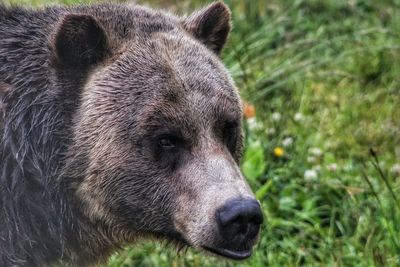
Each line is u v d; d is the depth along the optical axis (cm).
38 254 1333
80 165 1285
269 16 2258
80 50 1279
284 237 1636
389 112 1998
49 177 1305
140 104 1257
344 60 2150
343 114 1994
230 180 1223
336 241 1616
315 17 2270
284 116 1919
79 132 1278
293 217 1702
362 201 1673
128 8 1369
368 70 2138
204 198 1221
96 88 1277
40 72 1304
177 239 1306
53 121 1288
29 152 1300
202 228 1218
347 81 2108
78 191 1305
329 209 1706
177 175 1253
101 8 1362
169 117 1248
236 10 2250
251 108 1830
